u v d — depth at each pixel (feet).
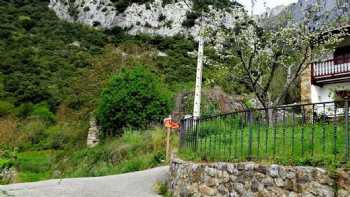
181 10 201.67
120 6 208.54
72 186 33.65
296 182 17.33
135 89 77.77
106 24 203.51
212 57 50.60
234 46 41.93
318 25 42.78
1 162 58.44
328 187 15.72
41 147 89.20
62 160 73.97
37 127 97.45
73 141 88.79
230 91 74.38
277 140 23.91
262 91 40.09
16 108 108.37
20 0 196.03
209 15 45.32
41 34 164.66
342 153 17.34
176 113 74.84
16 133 94.58
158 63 135.54
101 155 64.90
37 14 187.21
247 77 41.98
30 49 141.18
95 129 80.79
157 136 60.80
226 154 24.61
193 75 127.24
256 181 19.99
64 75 127.65
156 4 206.18
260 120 27.81
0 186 33.81
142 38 182.19
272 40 41.52
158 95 78.89
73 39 167.22
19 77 122.42
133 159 56.80
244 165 21.26
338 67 64.54
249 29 42.57
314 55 43.29
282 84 68.49
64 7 213.87
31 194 29.58
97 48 159.12
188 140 31.73
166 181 34.40
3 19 167.53
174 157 33.09
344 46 64.75
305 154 18.69
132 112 75.97
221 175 23.32
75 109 107.96
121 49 150.20
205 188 24.86
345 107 17.15
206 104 73.31
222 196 22.90
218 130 29.01
